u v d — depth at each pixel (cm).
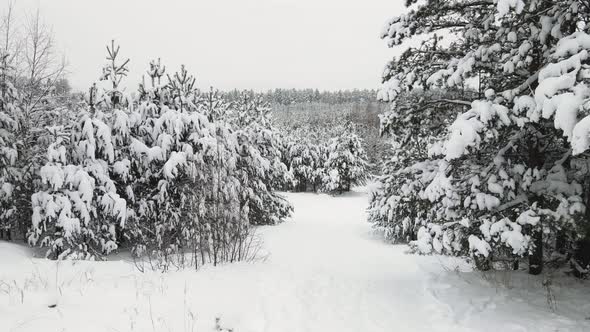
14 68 1138
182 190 1105
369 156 5878
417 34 762
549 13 585
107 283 581
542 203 638
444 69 705
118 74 1182
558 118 414
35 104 1223
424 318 573
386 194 1020
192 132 1238
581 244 687
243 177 1788
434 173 723
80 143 1031
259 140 2236
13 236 1195
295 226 2153
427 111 819
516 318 542
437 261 1094
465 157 665
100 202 1018
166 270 729
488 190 629
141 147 1134
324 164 4334
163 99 1312
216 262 855
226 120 2075
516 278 729
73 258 905
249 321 489
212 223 881
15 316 395
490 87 709
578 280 704
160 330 421
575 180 621
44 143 1142
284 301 597
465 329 518
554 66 480
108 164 1110
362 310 605
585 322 522
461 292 675
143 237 1084
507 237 554
